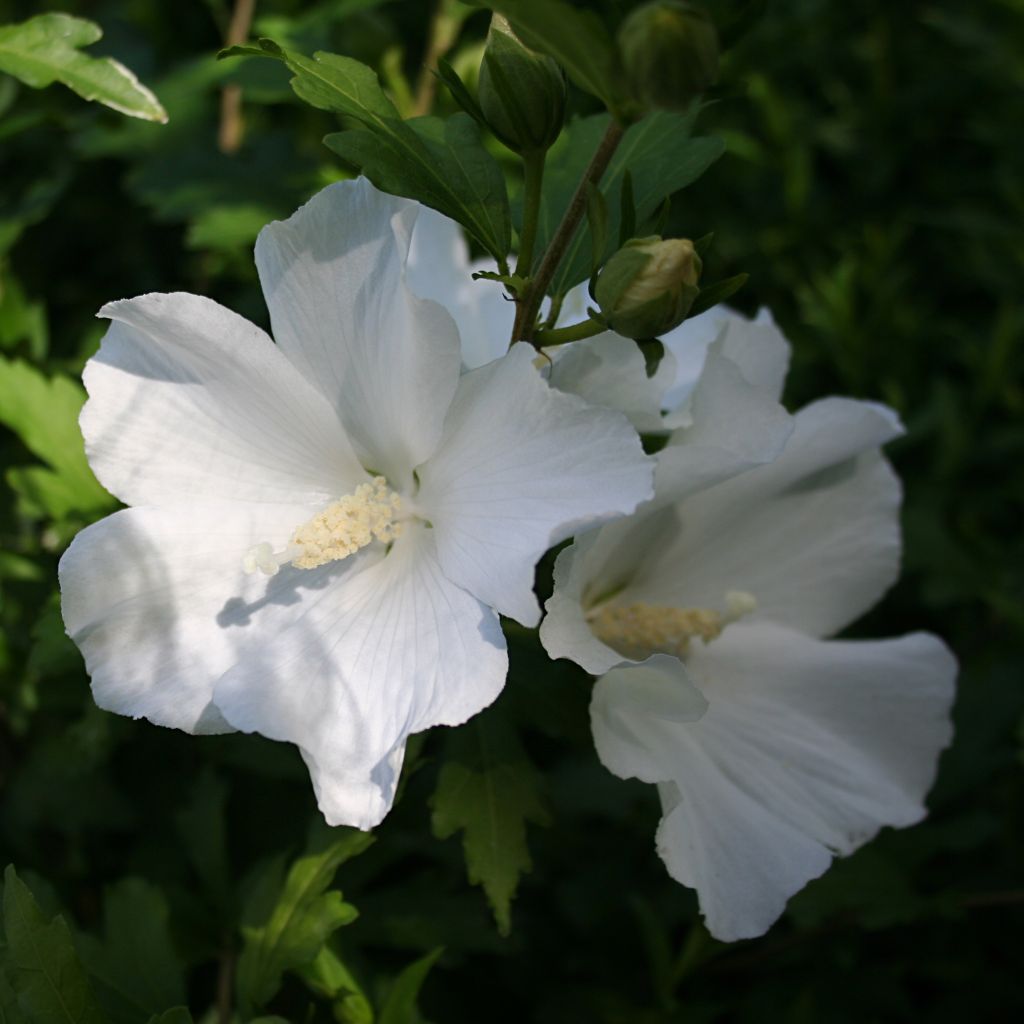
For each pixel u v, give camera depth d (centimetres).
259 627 28
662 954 38
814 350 53
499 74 28
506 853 31
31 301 51
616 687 29
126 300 27
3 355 40
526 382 26
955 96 58
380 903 36
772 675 33
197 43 55
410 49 52
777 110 55
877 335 52
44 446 37
